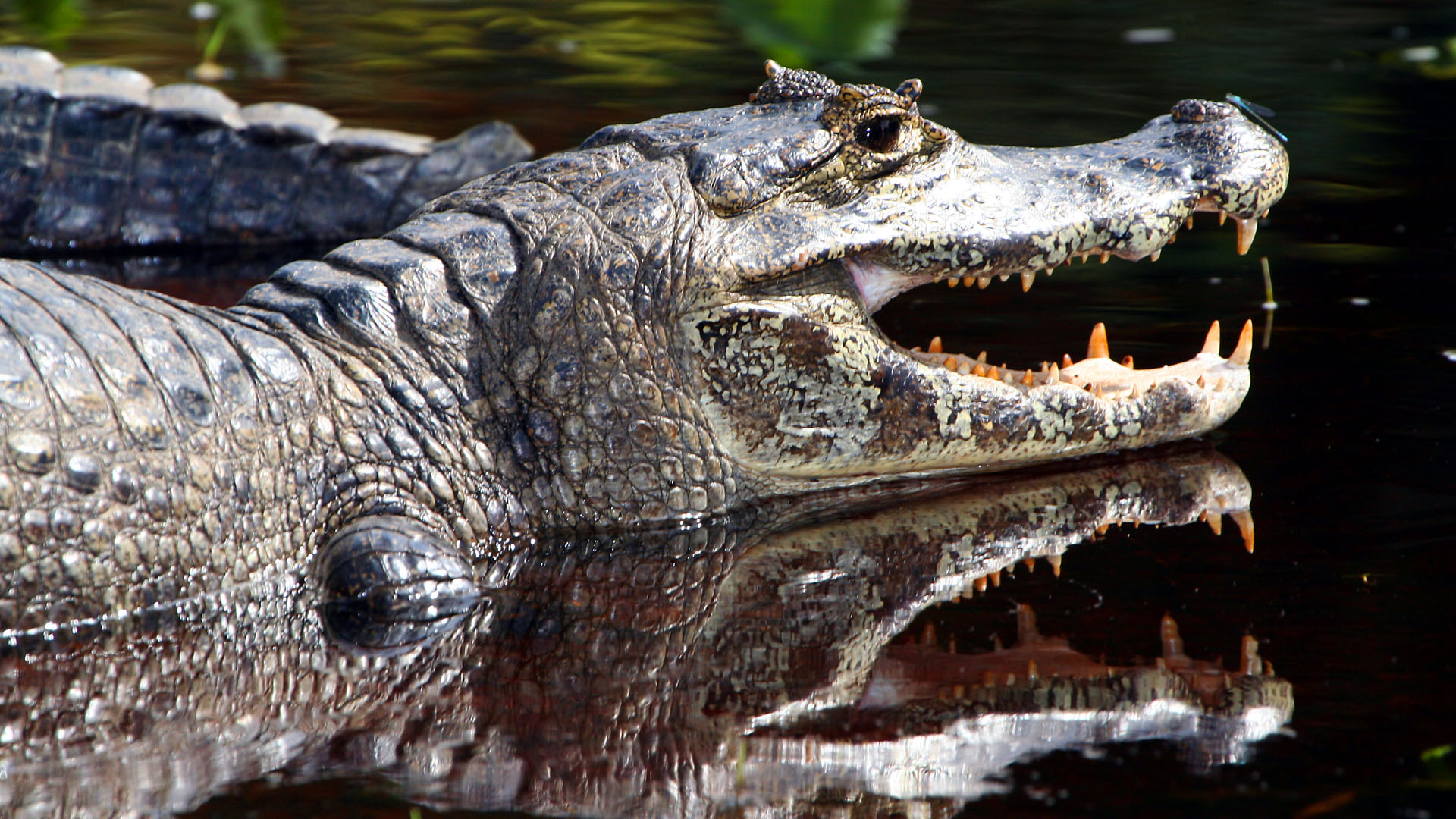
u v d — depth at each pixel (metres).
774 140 9.12
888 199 9.27
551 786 5.57
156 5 24.50
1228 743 5.68
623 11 23.61
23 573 7.43
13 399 7.42
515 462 8.98
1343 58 20.75
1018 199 9.55
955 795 5.38
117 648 7.36
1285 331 11.77
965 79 20.05
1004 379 9.93
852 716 6.14
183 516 7.89
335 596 8.02
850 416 9.24
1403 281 12.98
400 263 9.02
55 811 5.36
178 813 5.33
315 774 5.70
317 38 23.23
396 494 8.63
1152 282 13.34
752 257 8.85
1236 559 7.75
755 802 5.40
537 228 9.06
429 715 6.34
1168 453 9.89
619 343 8.88
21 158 15.16
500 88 20.11
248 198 15.67
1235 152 10.00
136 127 15.52
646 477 9.04
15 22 21.56
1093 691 6.24
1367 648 6.51
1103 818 5.13
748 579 8.05
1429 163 16.53
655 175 9.12
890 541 8.52
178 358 8.14
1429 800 5.15
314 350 8.70
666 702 6.38
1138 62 20.86
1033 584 7.62
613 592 8.00
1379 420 9.90
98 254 15.30
